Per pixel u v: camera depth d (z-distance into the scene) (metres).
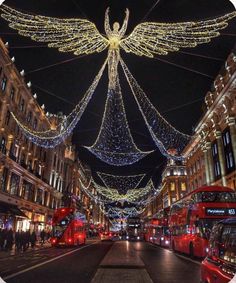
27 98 37.34
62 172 58.78
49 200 49.84
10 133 32.56
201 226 17.30
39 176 44.12
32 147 41.78
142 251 25.83
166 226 32.81
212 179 41.38
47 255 20.30
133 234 57.88
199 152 49.12
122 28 18.62
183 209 22.00
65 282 9.50
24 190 38.28
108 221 165.00
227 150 36.44
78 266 13.95
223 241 5.47
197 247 17.56
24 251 23.59
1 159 29.91
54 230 29.80
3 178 31.41
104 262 15.63
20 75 33.00
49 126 46.81
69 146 65.62
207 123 42.72
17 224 34.53
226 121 36.06
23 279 10.08
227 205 17.61
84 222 38.12
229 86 32.69
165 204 83.88
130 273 11.40
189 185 56.22
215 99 37.34
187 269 13.34
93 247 30.73
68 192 59.94
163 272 12.27
